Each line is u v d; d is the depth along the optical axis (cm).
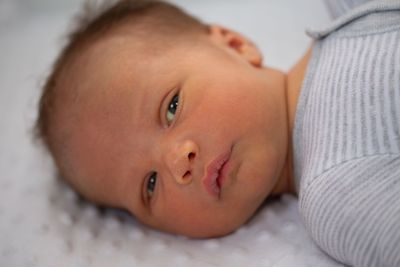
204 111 79
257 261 77
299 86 86
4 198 95
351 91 73
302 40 122
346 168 69
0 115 121
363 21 77
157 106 82
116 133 84
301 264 74
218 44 94
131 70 85
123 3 103
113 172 86
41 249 83
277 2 135
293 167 85
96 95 85
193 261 80
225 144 78
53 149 93
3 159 107
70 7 151
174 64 85
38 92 113
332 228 70
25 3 151
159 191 84
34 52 138
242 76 84
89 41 93
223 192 79
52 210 90
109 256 82
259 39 126
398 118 68
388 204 65
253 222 86
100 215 94
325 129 74
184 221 83
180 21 98
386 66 71
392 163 67
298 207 80
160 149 81
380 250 66
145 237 88
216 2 143
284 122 84
